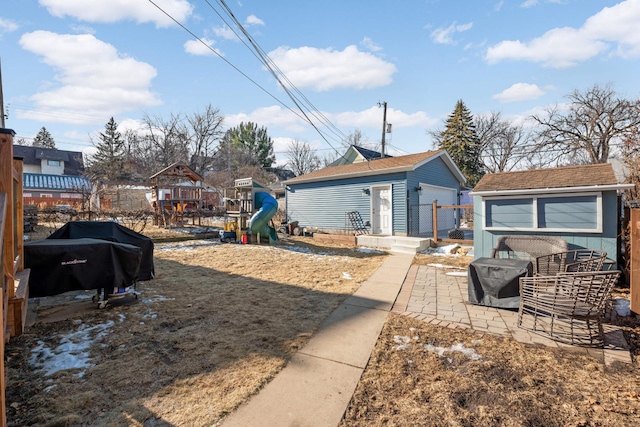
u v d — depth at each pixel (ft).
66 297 16.34
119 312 13.98
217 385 8.48
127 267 14.14
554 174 21.65
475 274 15.62
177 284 19.13
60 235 17.20
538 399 7.95
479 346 10.93
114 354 10.16
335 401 7.84
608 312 13.94
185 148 123.85
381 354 10.36
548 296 11.93
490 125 106.52
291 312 14.39
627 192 20.29
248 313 14.17
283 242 40.42
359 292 17.80
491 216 22.59
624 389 8.33
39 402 7.62
